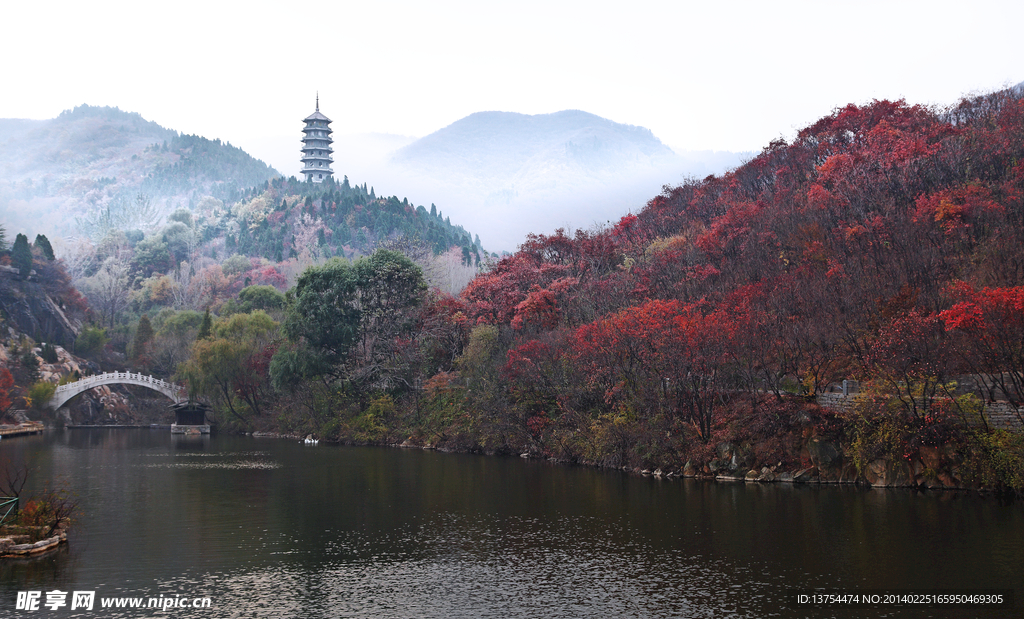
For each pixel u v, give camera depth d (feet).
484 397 296.30
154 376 551.18
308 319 370.73
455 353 354.95
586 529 152.35
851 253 233.14
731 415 214.69
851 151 300.81
